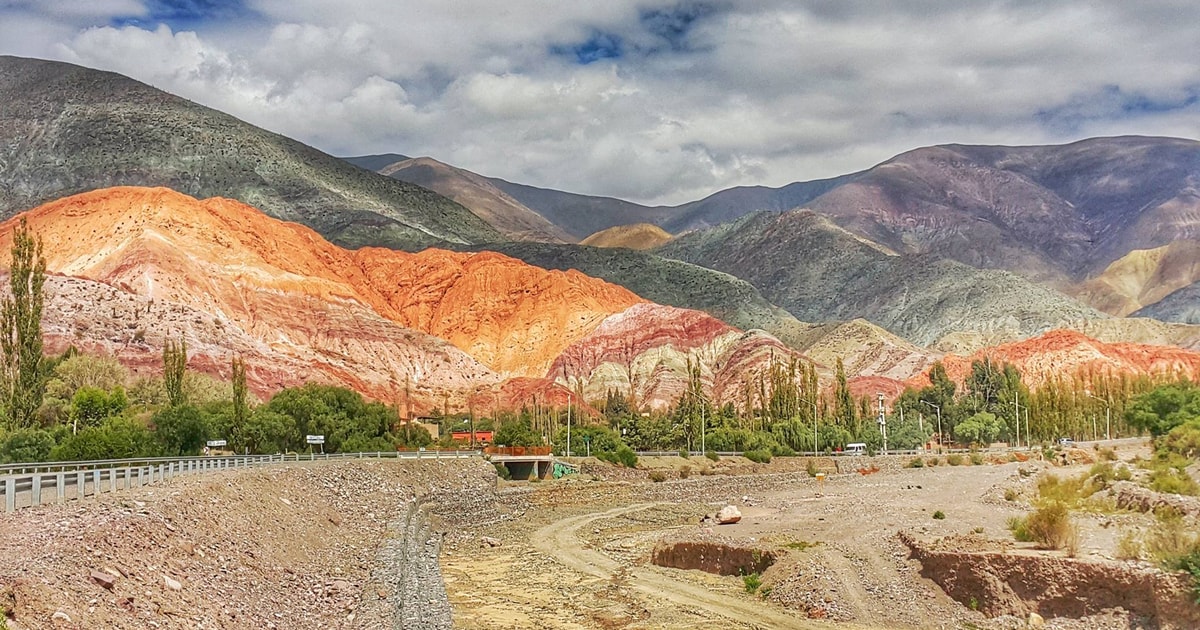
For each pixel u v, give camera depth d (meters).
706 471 150.38
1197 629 48.78
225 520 54.62
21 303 100.69
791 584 64.62
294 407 135.88
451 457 130.00
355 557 64.50
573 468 138.25
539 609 62.59
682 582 71.06
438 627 48.88
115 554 37.66
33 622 28.14
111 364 164.25
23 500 42.91
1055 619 53.56
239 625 38.28
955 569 59.22
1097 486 94.19
